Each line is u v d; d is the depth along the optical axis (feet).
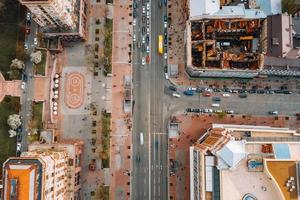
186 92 568.00
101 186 553.23
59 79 573.33
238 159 430.20
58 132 564.71
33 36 577.02
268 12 554.05
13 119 543.39
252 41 563.07
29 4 455.22
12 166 406.82
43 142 545.44
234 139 446.60
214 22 549.13
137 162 558.97
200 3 533.14
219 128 512.63
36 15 494.18
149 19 584.40
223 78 570.87
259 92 569.23
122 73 575.79
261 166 437.99
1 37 575.38
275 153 435.94
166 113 568.41
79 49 579.48
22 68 565.53
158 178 555.69
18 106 562.25
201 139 544.21
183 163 558.15
